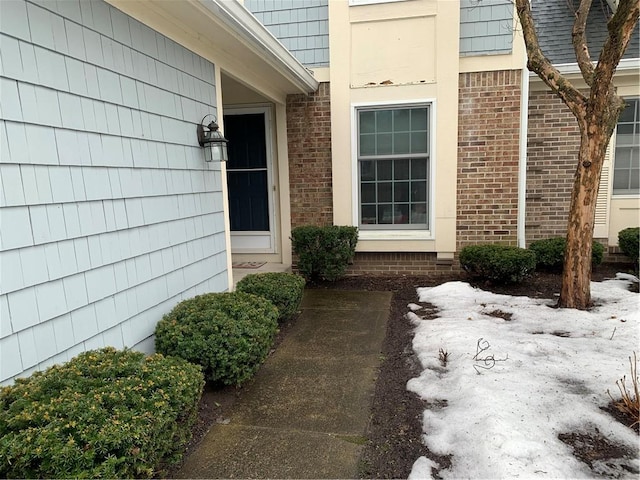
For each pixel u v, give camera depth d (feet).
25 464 5.03
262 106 21.18
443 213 19.75
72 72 7.77
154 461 6.21
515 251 17.79
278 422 8.75
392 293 18.35
